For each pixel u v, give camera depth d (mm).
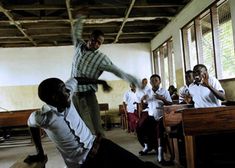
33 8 6902
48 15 7816
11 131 10352
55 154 6145
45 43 11078
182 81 7957
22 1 6879
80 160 2066
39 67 11266
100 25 8914
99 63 3062
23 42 10695
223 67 5871
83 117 3008
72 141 2025
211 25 5996
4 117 7617
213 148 4012
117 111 11438
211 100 4102
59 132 1978
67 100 2002
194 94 4227
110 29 9695
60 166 4984
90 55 3086
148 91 5309
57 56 11328
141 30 9891
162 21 9016
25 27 8656
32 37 9953
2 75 11148
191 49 7746
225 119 3324
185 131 3314
